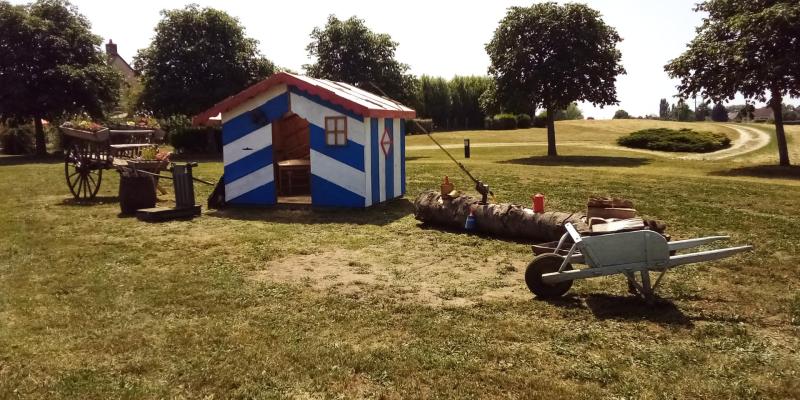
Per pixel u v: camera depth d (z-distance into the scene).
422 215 10.06
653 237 5.43
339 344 4.60
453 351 4.48
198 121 12.77
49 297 5.94
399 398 3.74
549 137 31.47
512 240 8.77
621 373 4.07
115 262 7.48
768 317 5.28
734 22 23.25
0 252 8.05
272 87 12.11
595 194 13.19
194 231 9.66
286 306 5.63
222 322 5.16
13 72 34.31
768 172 21.00
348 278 6.73
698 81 24.69
